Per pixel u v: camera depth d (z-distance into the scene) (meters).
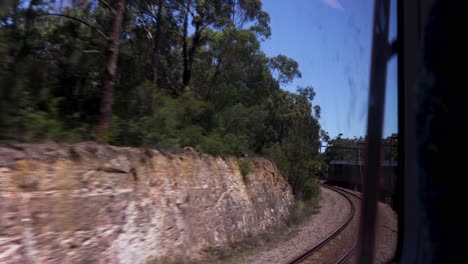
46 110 12.39
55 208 8.63
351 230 19.78
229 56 29.50
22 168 8.27
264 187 23.77
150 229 11.70
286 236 19.61
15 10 13.77
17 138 9.47
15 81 10.43
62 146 9.84
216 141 19.50
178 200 13.73
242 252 15.34
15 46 12.55
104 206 10.13
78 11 18.30
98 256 9.45
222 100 26.84
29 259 7.65
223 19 25.89
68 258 8.57
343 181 49.84
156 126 15.77
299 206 29.38
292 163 35.34
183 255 12.91
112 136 13.16
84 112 16.14
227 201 17.72
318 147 39.47
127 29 21.34
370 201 3.76
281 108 42.81
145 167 12.45
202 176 16.06
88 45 17.97
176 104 18.77
